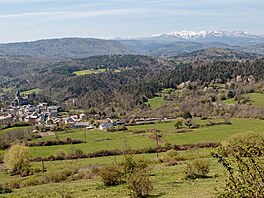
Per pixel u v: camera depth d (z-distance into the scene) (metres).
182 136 93.75
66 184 47.22
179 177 40.62
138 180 30.61
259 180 8.92
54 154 83.88
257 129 93.56
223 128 100.06
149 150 80.88
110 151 83.12
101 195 34.53
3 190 49.41
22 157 71.94
